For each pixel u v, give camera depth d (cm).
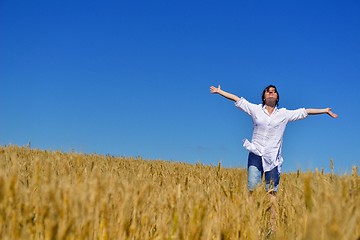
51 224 327
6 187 362
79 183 415
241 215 452
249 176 802
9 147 1255
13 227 352
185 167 1370
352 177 479
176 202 413
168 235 397
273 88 798
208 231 405
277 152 795
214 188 541
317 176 458
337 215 318
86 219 344
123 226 374
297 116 804
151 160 1638
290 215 508
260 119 791
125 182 424
